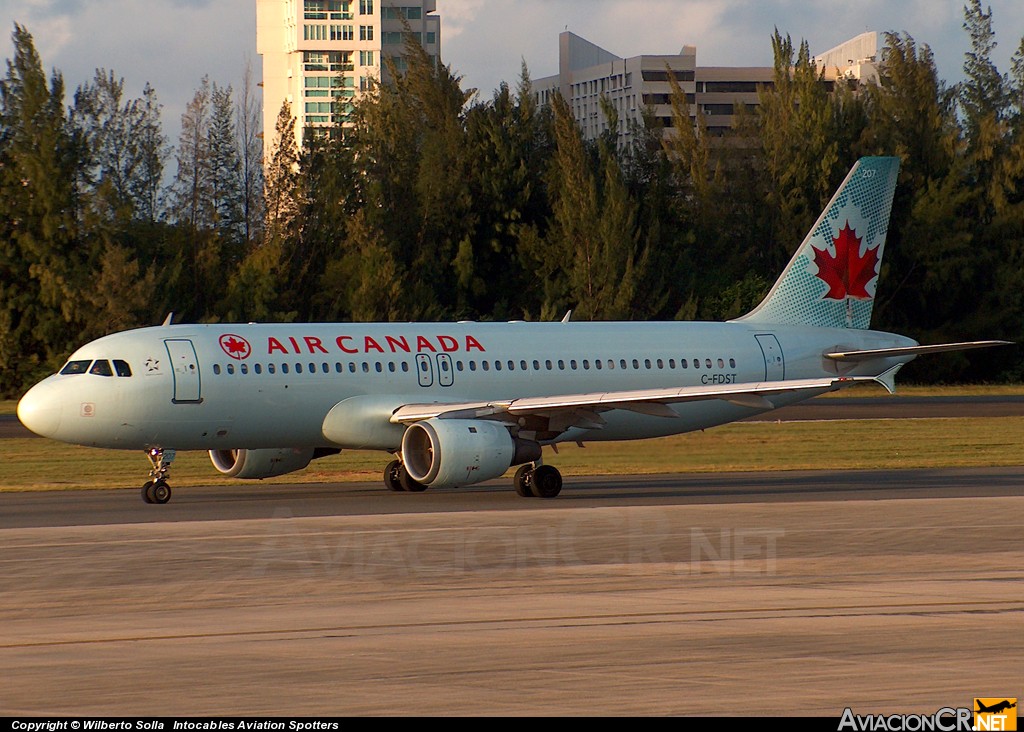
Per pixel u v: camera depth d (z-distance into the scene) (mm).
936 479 140625
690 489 131875
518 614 65875
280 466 136625
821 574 77375
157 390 121812
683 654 56688
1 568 80500
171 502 121250
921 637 59906
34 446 188000
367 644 59062
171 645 59156
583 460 155250
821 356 157000
